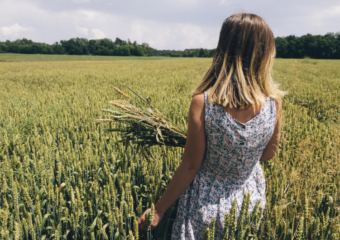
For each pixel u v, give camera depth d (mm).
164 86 9008
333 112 5836
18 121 4039
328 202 1816
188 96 6973
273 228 1478
